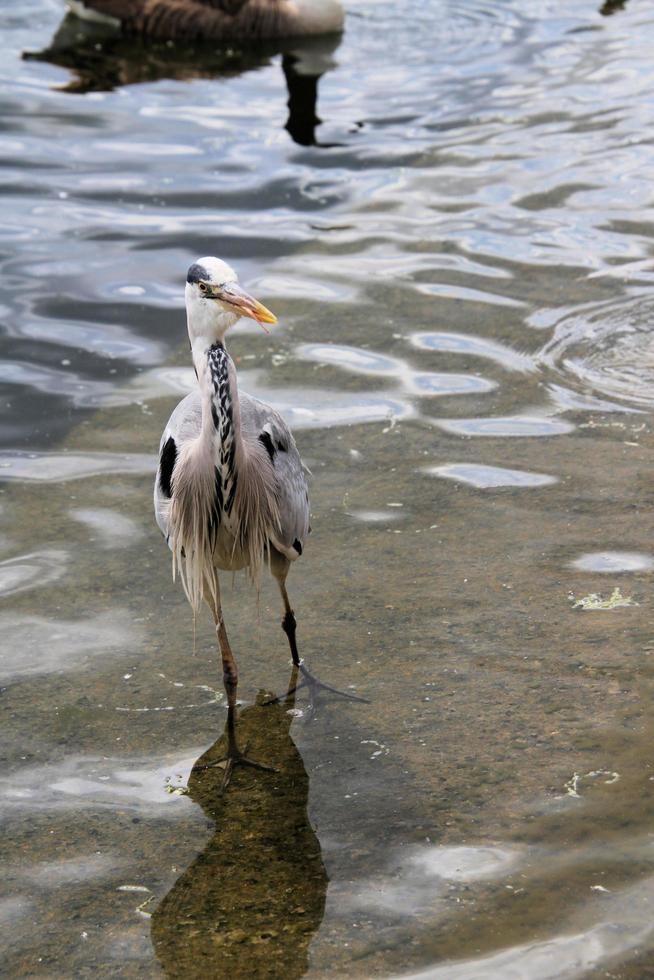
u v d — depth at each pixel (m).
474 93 20.11
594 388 12.04
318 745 7.68
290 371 12.65
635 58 21.38
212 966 6.00
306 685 8.28
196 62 22.12
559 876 6.36
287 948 6.07
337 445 11.33
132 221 15.96
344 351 12.98
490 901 6.25
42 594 9.45
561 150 17.69
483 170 17.19
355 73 21.38
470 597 9.08
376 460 11.08
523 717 7.71
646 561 9.33
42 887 6.62
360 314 13.71
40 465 11.20
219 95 20.39
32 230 15.72
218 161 17.73
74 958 6.11
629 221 15.53
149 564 9.84
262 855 6.76
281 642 8.84
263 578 9.61
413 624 8.83
